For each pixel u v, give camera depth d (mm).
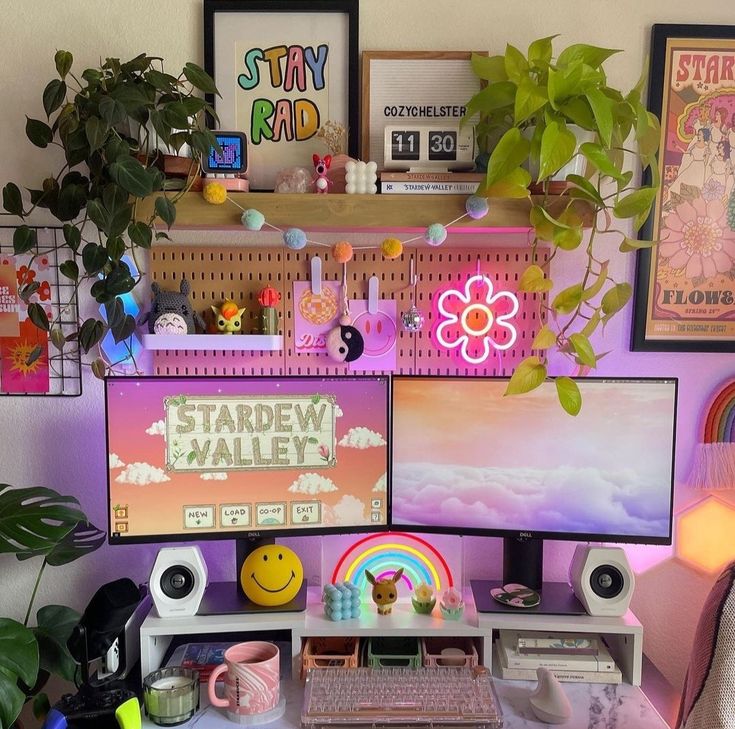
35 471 1539
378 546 1483
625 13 1430
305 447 1372
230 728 1159
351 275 1484
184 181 1292
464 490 1387
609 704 1227
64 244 1479
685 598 1549
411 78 1437
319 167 1332
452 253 1477
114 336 1329
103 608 1260
